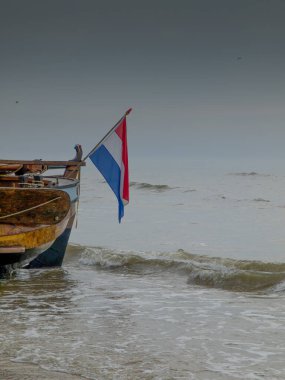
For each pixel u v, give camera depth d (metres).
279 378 17.09
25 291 27.84
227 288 28.27
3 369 17.78
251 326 21.83
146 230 50.59
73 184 33.59
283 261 36.25
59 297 26.55
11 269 30.53
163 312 23.91
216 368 17.86
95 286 28.97
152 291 27.78
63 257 34.50
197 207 71.06
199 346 19.77
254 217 60.78
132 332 21.25
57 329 21.61
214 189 101.62
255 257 37.94
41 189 29.06
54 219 29.41
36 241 29.05
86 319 22.94
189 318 22.97
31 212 29.09
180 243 43.78
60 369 17.81
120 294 27.17
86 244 43.00
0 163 33.38
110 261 34.69
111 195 87.12
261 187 106.62
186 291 27.73
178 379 17.09
